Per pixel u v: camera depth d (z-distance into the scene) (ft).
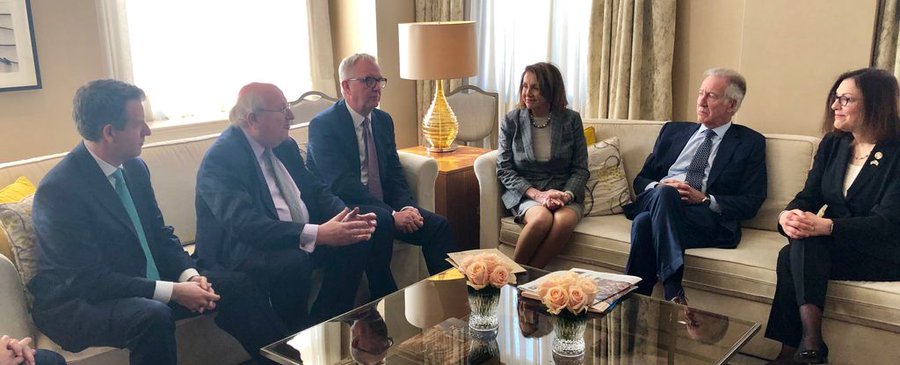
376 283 8.60
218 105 14.40
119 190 6.66
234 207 7.30
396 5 15.19
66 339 6.02
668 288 8.06
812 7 9.53
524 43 14.16
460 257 7.61
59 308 6.01
